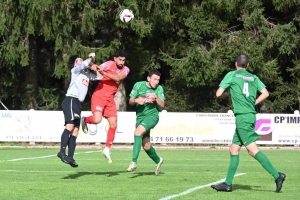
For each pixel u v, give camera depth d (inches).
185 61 1769.2
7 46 1700.3
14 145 1551.4
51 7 1596.9
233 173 594.6
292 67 1966.0
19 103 2043.6
